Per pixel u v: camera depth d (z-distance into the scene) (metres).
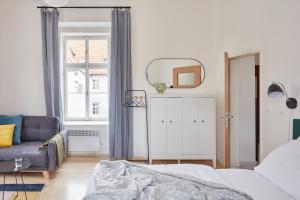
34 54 4.72
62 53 5.07
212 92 4.88
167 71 4.84
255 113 4.32
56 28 4.64
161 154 4.45
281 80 2.78
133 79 4.82
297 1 2.49
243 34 3.68
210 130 4.44
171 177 2.06
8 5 4.67
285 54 2.70
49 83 4.64
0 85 4.72
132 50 4.80
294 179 1.86
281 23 2.76
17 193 3.21
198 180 2.00
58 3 2.57
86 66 5.12
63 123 4.84
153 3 4.79
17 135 4.23
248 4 3.52
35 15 4.70
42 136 4.43
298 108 2.53
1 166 2.95
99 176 2.13
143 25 4.79
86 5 4.73
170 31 4.82
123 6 4.75
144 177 2.02
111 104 4.70
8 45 4.70
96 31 4.97
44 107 4.76
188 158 4.46
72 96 5.16
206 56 4.86
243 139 4.34
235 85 4.21
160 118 4.43
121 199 1.65
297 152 2.07
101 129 4.94
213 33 4.86
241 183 2.10
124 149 4.76
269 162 2.25
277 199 1.80
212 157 4.45
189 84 4.87
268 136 3.07
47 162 3.76
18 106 4.75
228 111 3.86
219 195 1.70
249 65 4.28
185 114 4.43
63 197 3.18
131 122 4.77
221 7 4.52
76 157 4.84
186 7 4.82
